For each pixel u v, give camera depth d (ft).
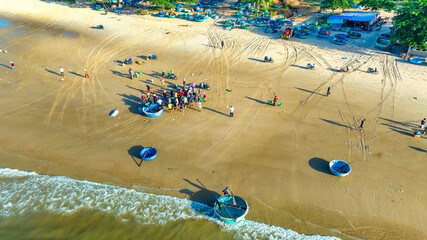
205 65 143.13
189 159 83.05
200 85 120.47
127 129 94.99
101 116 101.55
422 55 146.00
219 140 90.58
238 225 65.16
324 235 62.85
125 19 213.05
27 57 146.92
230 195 69.41
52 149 86.48
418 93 118.01
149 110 102.99
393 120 101.04
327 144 89.45
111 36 179.63
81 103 109.09
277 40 177.27
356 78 130.41
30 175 77.71
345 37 175.63
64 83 123.03
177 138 91.15
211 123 98.37
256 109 106.83
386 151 86.58
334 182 75.92
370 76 132.16
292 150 86.94
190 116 101.91
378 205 69.62
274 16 224.74
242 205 67.87
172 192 73.15
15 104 107.65
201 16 210.59
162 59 149.18
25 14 219.82
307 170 79.71
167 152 85.51
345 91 119.85
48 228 64.90
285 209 68.80
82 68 136.98
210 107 107.45
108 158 83.20
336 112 105.70
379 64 144.36
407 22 144.15
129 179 76.79
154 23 205.05
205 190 73.56
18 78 126.11
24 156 83.92
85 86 120.98
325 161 82.94
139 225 65.41
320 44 171.53
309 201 70.79
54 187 74.23
